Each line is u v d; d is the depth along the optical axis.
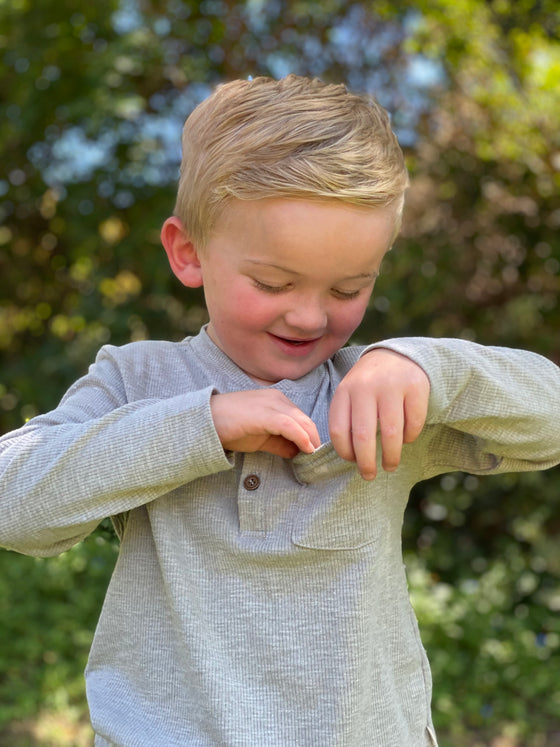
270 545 1.22
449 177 4.51
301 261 1.15
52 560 4.10
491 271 4.57
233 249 1.20
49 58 4.79
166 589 1.26
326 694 1.20
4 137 4.88
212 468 1.14
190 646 1.22
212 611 1.23
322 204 1.13
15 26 4.80
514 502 4.59
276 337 1.25
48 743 3.27
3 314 5.31
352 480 1.22
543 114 4.40
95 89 4.57
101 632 1.34
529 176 4.46
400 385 1.11
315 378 1.35
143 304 4.82
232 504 1.26
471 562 4.65
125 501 1.16
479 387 1.19
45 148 4.98
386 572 1.30
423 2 4.38
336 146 1.17
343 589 1.22
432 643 3.86
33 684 3.65
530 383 1.25
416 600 4.04
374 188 1.15
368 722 1.24
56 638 3.89
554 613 4.23
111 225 4.91
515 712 3.56
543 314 4.50
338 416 1.11
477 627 3.88
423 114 4.54
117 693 1.29
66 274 5.23
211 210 1.22
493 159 4.51
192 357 1.37
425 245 4.54
